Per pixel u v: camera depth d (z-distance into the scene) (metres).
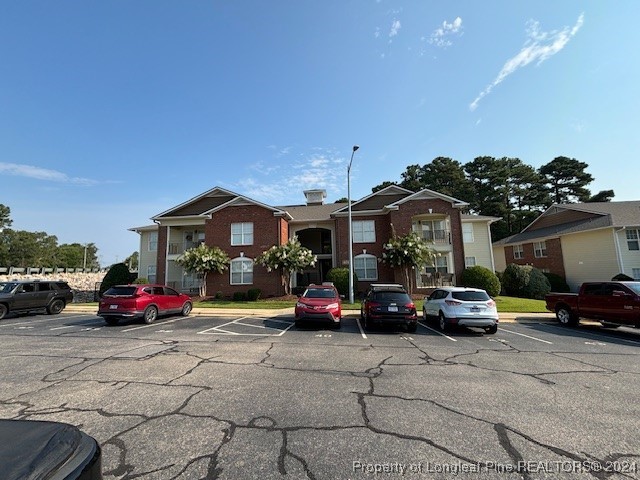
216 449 3.41
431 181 53.12
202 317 14.83
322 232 30.27
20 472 1.62
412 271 22.88
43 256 64.31
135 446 3.46
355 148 17.97
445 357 7.56
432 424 4.06
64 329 11.46
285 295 22.69
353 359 7.32
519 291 24.28
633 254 23.58
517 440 3.67
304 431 3.84
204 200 27.03
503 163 52.03
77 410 4.43
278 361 7.10
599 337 10.41
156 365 6.72
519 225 48.81
